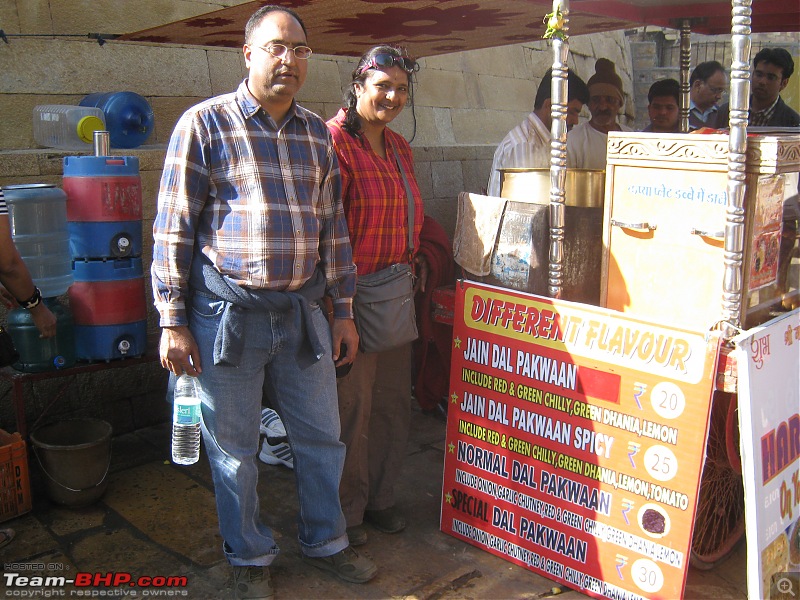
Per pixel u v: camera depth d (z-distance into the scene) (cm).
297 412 246
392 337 268
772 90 492
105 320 314
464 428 281
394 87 254
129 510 305
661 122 471
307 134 230
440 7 286
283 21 211
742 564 272
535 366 256
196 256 227
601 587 246
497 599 251
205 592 253
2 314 327
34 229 296
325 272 246
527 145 366
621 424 237
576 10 363
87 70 383
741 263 219
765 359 223
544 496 259
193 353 227
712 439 254
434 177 505
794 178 239
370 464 293
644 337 229
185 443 262
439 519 304
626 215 244
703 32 479
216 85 434
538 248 257
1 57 356
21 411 299
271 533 255
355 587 257
